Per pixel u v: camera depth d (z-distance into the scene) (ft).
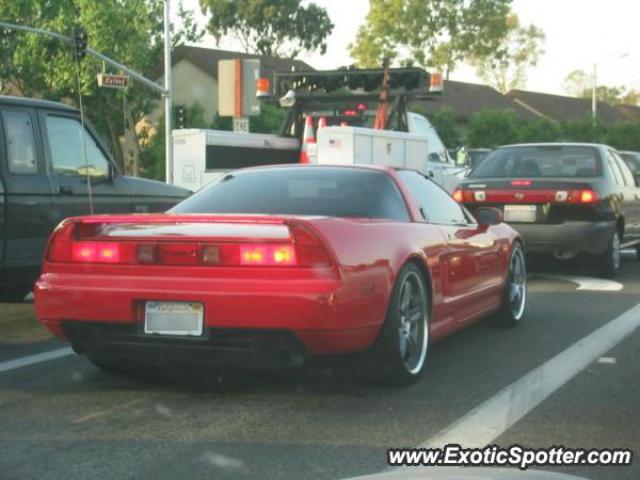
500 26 212.43
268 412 16.03
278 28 240.32
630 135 174.91
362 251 16.22
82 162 26.68
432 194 21.26
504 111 154.10
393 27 209.36
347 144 51.01
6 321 26.13
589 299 30.37
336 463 13.26
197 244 15.89
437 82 55.83
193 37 142.20
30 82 142.00
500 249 23.70
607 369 19.52
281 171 19.94
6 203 24.07
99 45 128.88
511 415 15.75
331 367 18.93
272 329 15.46
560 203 34.91
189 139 53.98
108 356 18.08
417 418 15.57
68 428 15.12
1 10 132.26
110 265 16.44
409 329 17.97
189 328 15.89
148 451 13.88
